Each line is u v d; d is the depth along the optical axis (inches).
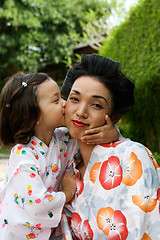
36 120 52.5
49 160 54.1
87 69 48.2
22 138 52.2
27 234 49.5
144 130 174.2
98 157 47.3
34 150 52.7
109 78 46.8
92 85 46.3
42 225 47.8
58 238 53.4
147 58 151.7
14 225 49.3
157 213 40.1
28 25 486.3
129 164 42.9
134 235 38.9
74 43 486.6
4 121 54.8
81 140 47.8
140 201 40.2
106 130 47.1
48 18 500.4
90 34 248.4
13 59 491.5
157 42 143.6
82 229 45.8
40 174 51.6
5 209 51.2
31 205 47.6
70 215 51.4
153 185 41.8
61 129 59.9
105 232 42.4
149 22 152.4
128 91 48.9
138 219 39.2
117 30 185.0
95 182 45.4
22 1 490.9
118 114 51.1
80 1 511.2
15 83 53.5
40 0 487.5
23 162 49.6
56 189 56.4
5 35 488.1
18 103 52.2
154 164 46.5
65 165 58.7
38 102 52.6
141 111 171.5
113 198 42.8
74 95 47.7
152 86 155.5
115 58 182.5
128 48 170.4
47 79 54.9
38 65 507.2
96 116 46.6
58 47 491.2
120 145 45.6
